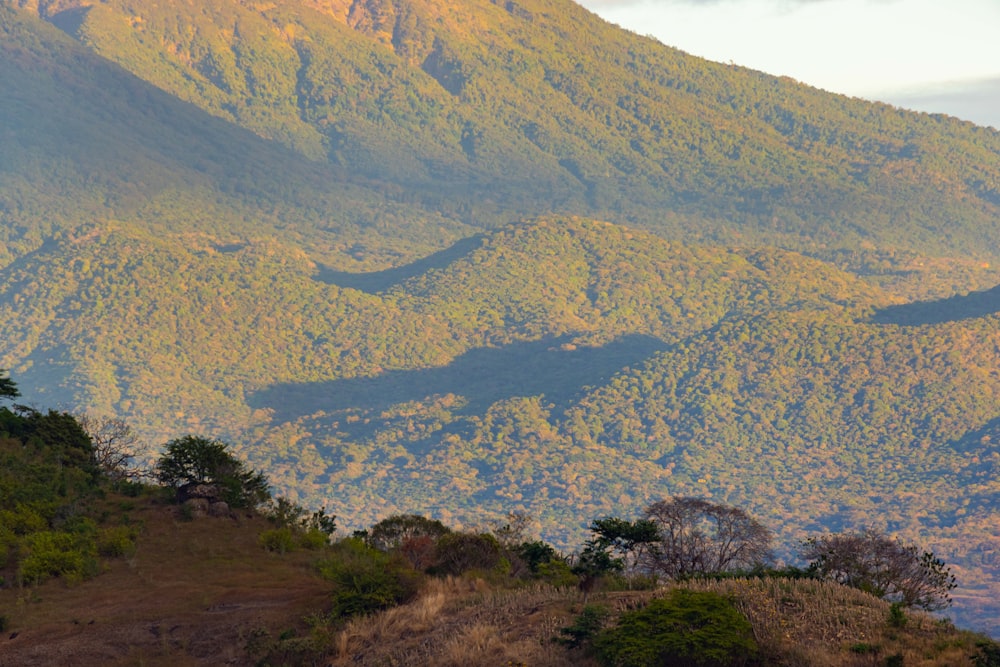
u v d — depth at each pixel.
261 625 24.70
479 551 31.75
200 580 30.00
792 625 19.95
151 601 27.34
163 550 33.38
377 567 27.31
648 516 31.67
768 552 30.67
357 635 23.12
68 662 22.91
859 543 27.34
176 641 24.05
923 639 19.20
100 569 30.73
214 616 25.73
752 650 18.61
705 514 31.55
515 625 21.64
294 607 26.22
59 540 31.39
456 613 23.34
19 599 27.27
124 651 23.55
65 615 26.19
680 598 19.97
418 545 33.75
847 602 21.33
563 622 21.25
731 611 19.41
